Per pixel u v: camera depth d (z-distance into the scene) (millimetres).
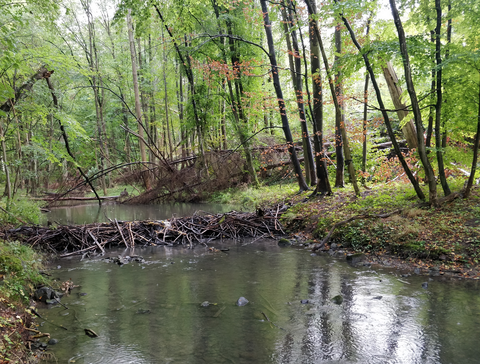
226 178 19906
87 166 31688
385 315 4344
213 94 18641
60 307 5074
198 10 15766
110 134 33188
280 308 4766
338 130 12156
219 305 4977
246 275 6453
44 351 3721
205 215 12336
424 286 5293
